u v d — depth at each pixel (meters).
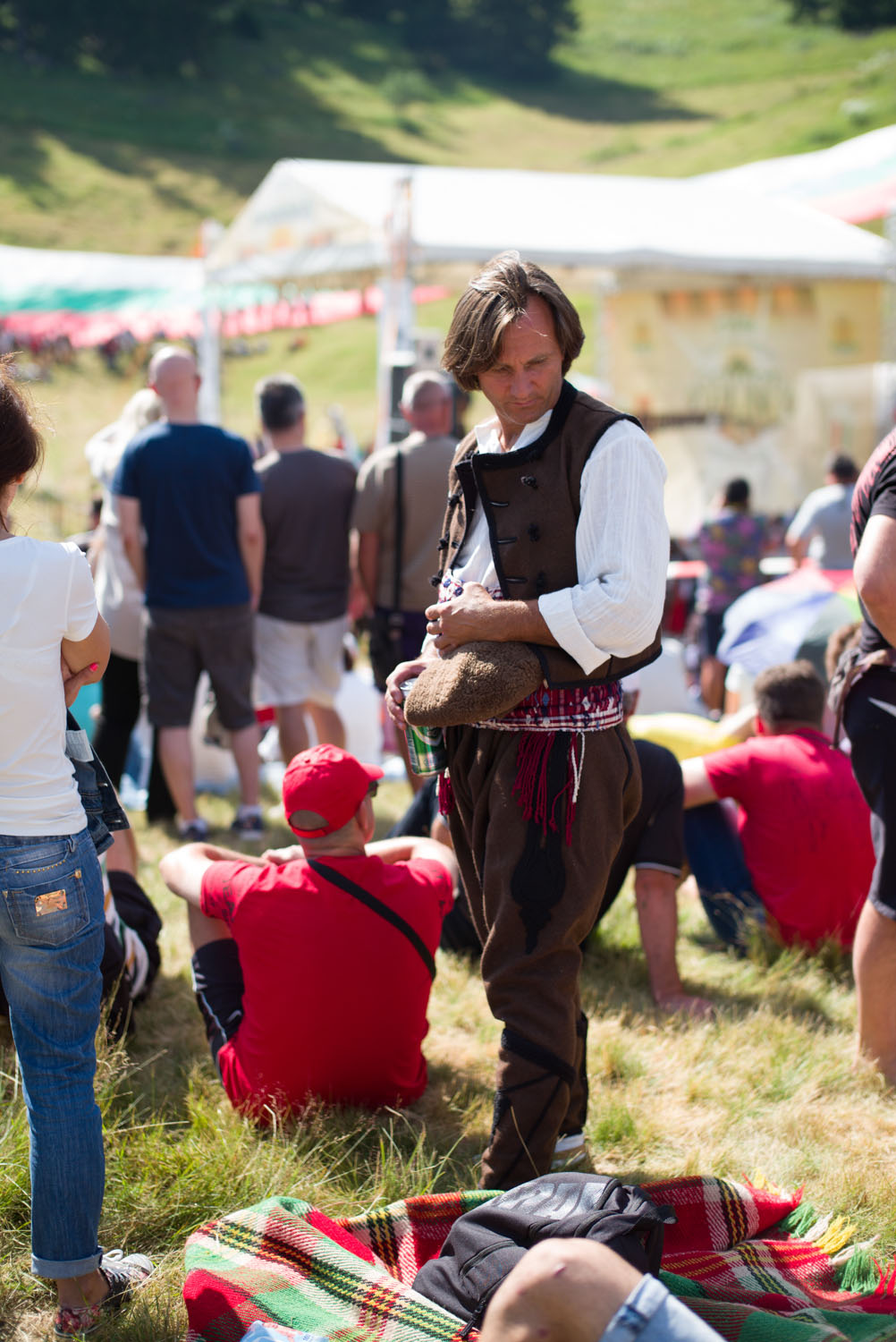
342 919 3.29
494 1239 2.41
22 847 2.43
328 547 6.83
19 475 2.46
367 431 35.69
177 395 6.20
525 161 77.06
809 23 105.56
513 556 2.79
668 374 16.30
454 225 10.51
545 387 2.74
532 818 2.78
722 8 114.94
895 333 14.48
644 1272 2.25
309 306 15.18
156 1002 4.29
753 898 4.79
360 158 74.38
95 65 84.12
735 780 4.68
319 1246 2.60
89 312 20.47
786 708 4.74
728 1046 3.96
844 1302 2.63
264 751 8.02
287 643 6.85
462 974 4.54
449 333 2.77
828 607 6.29
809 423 15.51
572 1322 1.76
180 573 6.18
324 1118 3.38
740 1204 2.85
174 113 77.56
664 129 82.94
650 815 4.36
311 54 95.88
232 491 6.25
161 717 6.30
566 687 2.72
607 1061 3.83
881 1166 3.27
